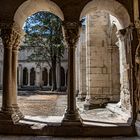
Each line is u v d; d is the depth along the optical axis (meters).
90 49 19.62
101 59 19.55
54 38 39.69
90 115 14.69
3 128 10.95
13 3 11.37
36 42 40.59
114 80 19.34
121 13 12.11
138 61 10.99
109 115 14.66
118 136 10.65
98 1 11.58
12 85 12.12
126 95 12.80
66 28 11.23
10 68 11.46
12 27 11.30
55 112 17.33
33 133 10.80
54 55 40.47
